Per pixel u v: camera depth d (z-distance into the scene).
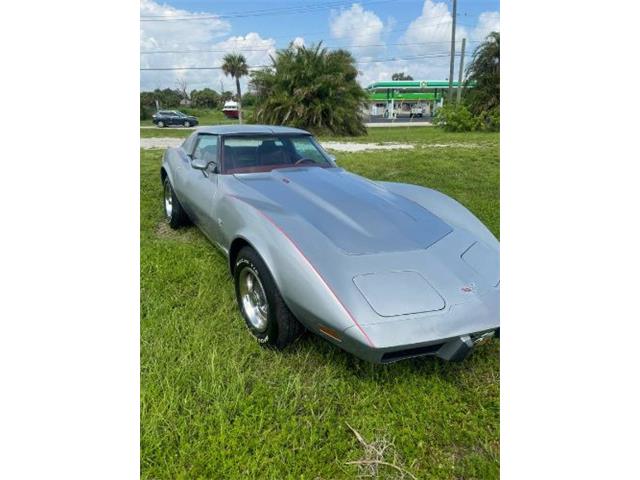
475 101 27.80
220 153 3.89
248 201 3.09
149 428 2.11
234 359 2.61
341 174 3.99
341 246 2.61
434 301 2.34
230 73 43.69
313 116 23.19
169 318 3.06
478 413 2.33
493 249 2.94
